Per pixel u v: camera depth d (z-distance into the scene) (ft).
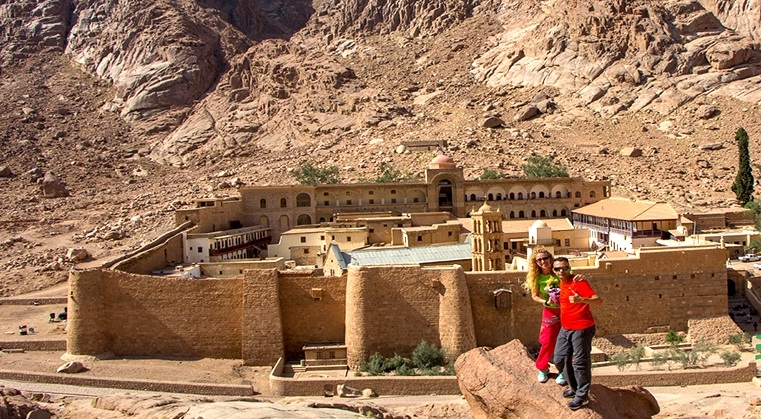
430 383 175.83
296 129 583.17
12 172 526.98
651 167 446.60
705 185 413.80
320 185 347.56
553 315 63.36
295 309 201.57
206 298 199.21
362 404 134.92
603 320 207.92
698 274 211.20
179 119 643.45
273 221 344.08
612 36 607.78
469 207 353.31
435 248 245.04
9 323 241.96
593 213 327.67
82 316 194.39
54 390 163.43
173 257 273.13
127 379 172.96
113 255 334.03
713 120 505.66
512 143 491.72
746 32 618.03
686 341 207.72
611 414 61.46
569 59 609.42
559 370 63.10
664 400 162.09
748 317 230.27
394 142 510.99
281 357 194.18
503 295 199.41
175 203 405.39
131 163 574.15
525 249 289.74
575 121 539.70
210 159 565.53
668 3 624.59
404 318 195.00
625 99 552.41
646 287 209.56
